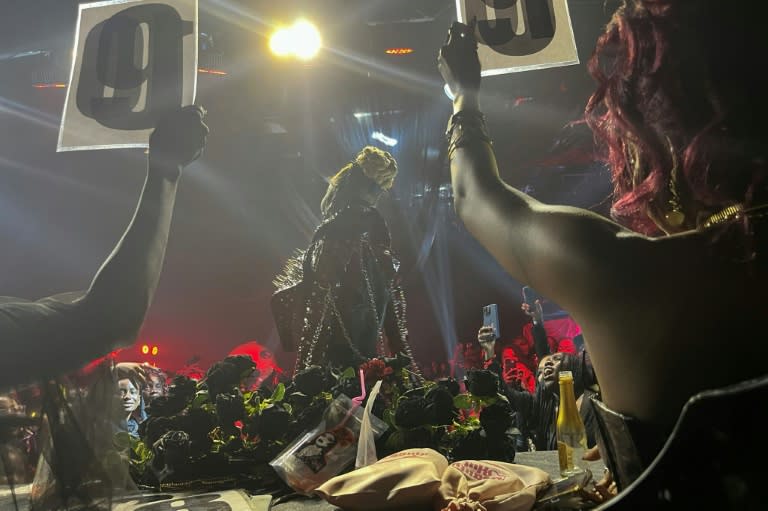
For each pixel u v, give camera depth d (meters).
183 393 2.50
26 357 1.27
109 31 1.82
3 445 1.44
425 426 2.24
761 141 0.92
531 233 1.03
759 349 0.90
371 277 2.97
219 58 11.20
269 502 2.05
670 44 0.96
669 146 0.99
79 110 1.80
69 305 1.33
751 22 0.94
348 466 2.12
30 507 1.46
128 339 1.35
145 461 2.43
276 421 2.33
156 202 1.44
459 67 1.35
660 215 1.02
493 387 2.30
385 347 3.18
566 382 1.90
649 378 0.94
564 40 1.69
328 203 3.08
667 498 0.77
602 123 1.14
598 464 2.40
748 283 0.90
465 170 1.20
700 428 0.75
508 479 1.69
